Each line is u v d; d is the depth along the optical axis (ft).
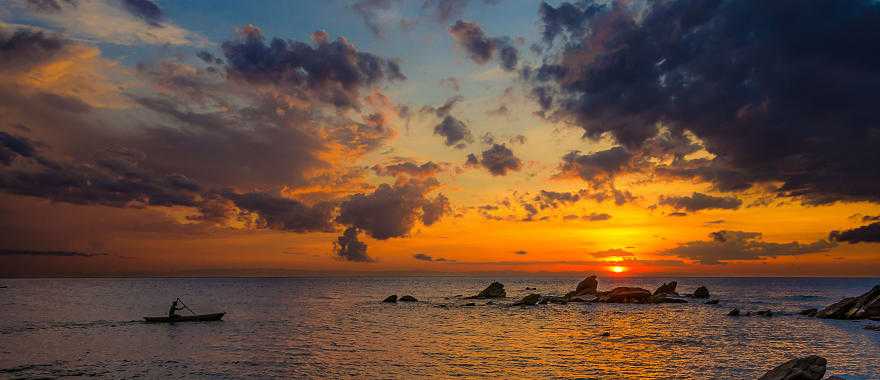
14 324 238.27
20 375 126.52
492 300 416.87
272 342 181.27
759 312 272.51
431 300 433.48
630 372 127.85
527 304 348.38
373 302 420.77
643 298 365.61
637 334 198.49
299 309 342.23
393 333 206.49
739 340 180.14
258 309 344.08
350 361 143.95
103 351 161.68
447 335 198.70
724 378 121.08
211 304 400.06
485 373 127.44
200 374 127.34
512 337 191.93
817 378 95.40
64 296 531.09
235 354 156.25
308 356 151.84
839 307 251.80
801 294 561.02
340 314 296.92
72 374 127.54
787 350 158.40
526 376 123.75
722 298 460.55
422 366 136.26
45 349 165.27
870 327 210.18
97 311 326.24
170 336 197.16
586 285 415.03
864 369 128.36
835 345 166.50
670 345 169.48
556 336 193.67
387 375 125.70
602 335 195.11
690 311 300.81
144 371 131.13
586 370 130.31
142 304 401.29
